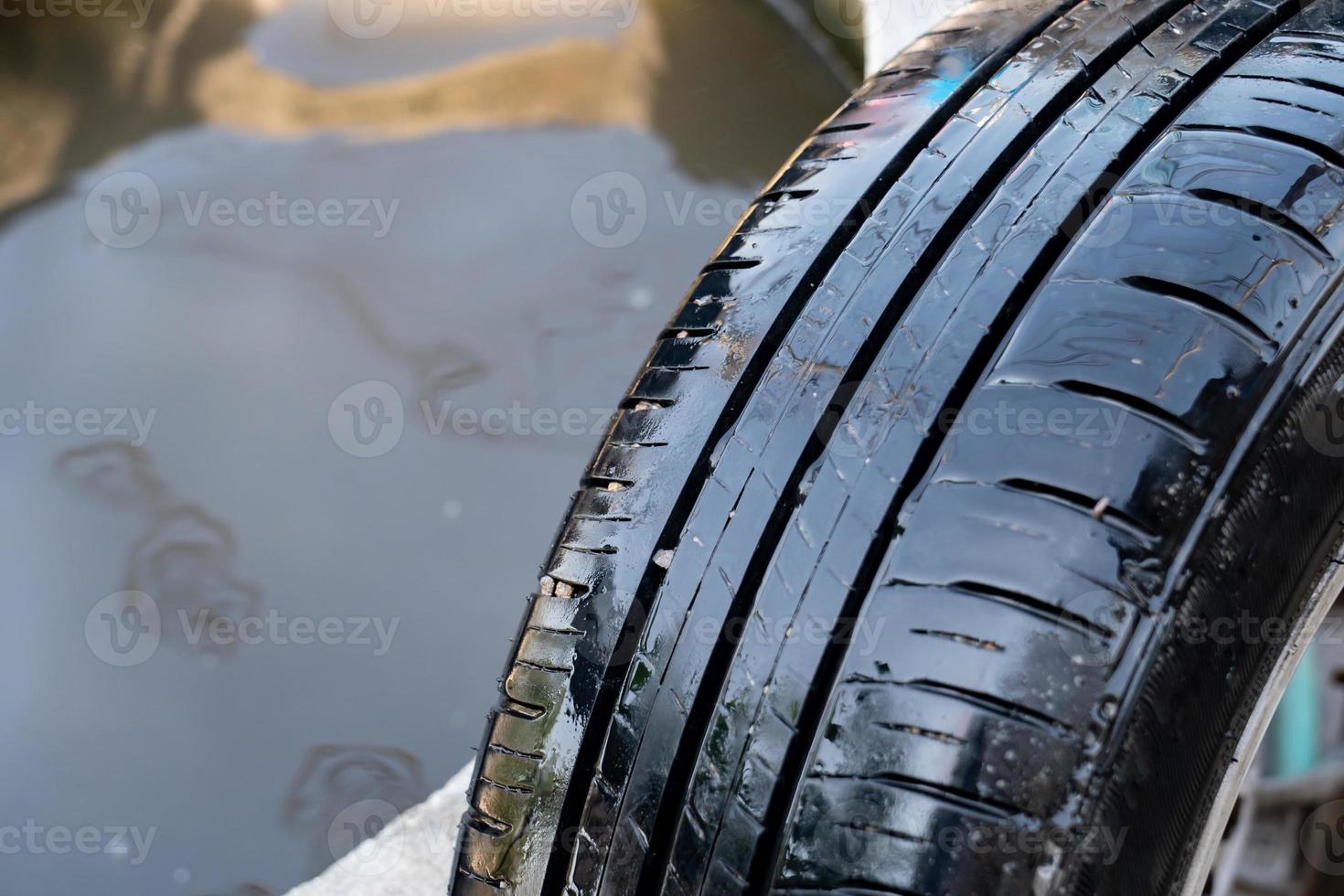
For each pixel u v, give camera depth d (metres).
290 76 3.60
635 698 1.10
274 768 2.20
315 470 2.70
